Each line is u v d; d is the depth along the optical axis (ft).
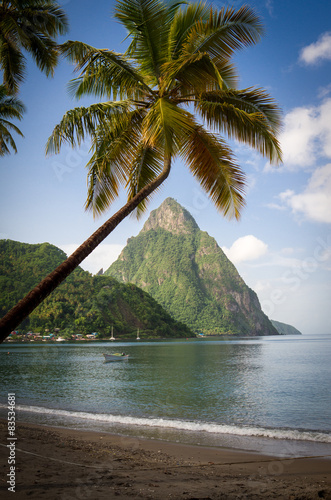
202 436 30.22
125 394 62.03
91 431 31.32
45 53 35.40
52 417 38.63
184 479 15.47
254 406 49.39
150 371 112.78
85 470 15.38
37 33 34.91
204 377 93.40
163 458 21.42
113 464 17.66
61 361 157.38
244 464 20.80
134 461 19.25
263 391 65.51
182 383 79.97
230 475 17.47
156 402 53.11
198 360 163.12
